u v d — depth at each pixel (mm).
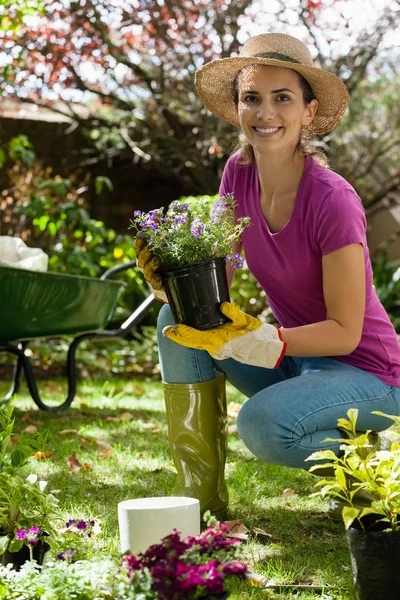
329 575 1981
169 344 2438
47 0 7496
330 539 2293
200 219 2107
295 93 2297
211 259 2016
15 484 2004
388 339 2379
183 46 7828
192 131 8617
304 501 2658
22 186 7434
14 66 7355
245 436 2299
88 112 8867
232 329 2045
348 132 8688
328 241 2215
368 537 1725
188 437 2445
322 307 2404
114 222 8812
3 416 2195
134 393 5340
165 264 2043
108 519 2402
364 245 2252
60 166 8531
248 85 2301
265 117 2281
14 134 8242
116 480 2939
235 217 2520
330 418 2230
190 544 1616
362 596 1744
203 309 2027
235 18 7664
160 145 8703
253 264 2496
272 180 2371
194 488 2439
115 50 7926
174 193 9203
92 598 1627
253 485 2836
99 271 6988
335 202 2225
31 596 1640
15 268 3682
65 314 4070
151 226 2051
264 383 2561
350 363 2365
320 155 2391
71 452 3391
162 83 8055
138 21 7703
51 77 7883
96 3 7598
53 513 2037
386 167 8961
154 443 3584
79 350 6609
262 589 1889
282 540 2299
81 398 5074
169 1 7680
